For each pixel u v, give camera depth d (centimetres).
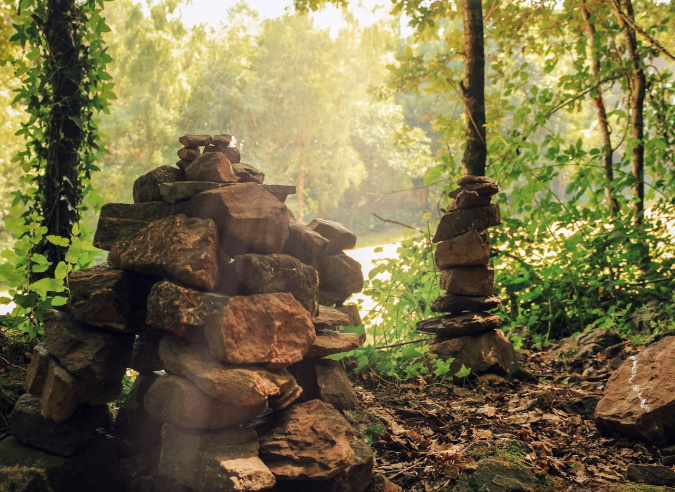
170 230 279
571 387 486
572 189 807
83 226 482
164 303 267
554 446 368
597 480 329
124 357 297
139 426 316
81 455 288
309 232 329
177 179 329
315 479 263
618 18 876
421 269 647
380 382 486
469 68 644
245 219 288
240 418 264
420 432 383
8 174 2319
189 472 256
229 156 347
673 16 987
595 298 732
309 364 339
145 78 2838
